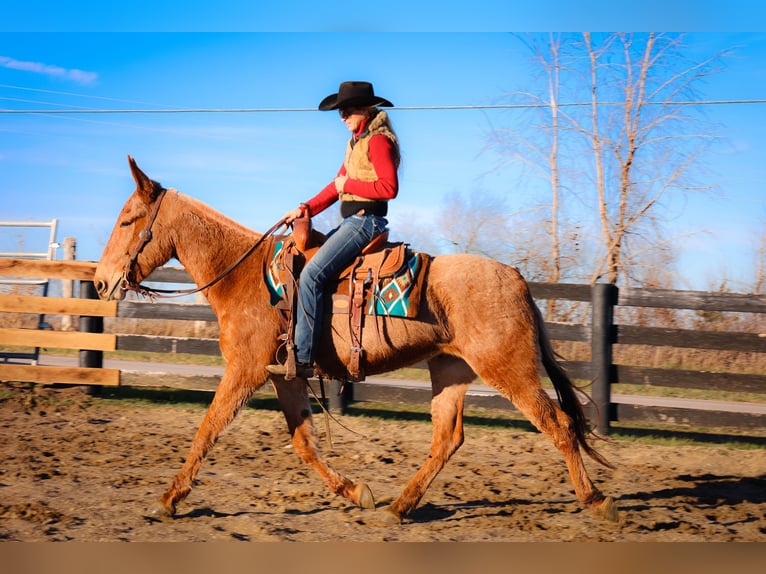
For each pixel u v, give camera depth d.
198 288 4.84
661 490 5.73
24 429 6.99
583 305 14.93
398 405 9.09
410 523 4.63
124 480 5.34
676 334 7.64
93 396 8.59
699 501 5.42
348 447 6.84
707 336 7.60
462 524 4.64
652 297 7.67
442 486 5.61
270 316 4.60
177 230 4.88
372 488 5.49
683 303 7.63
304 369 4.66
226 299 4.71
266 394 9.09
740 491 5.75
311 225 4.73
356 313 4.58
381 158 4.61
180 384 8.48
